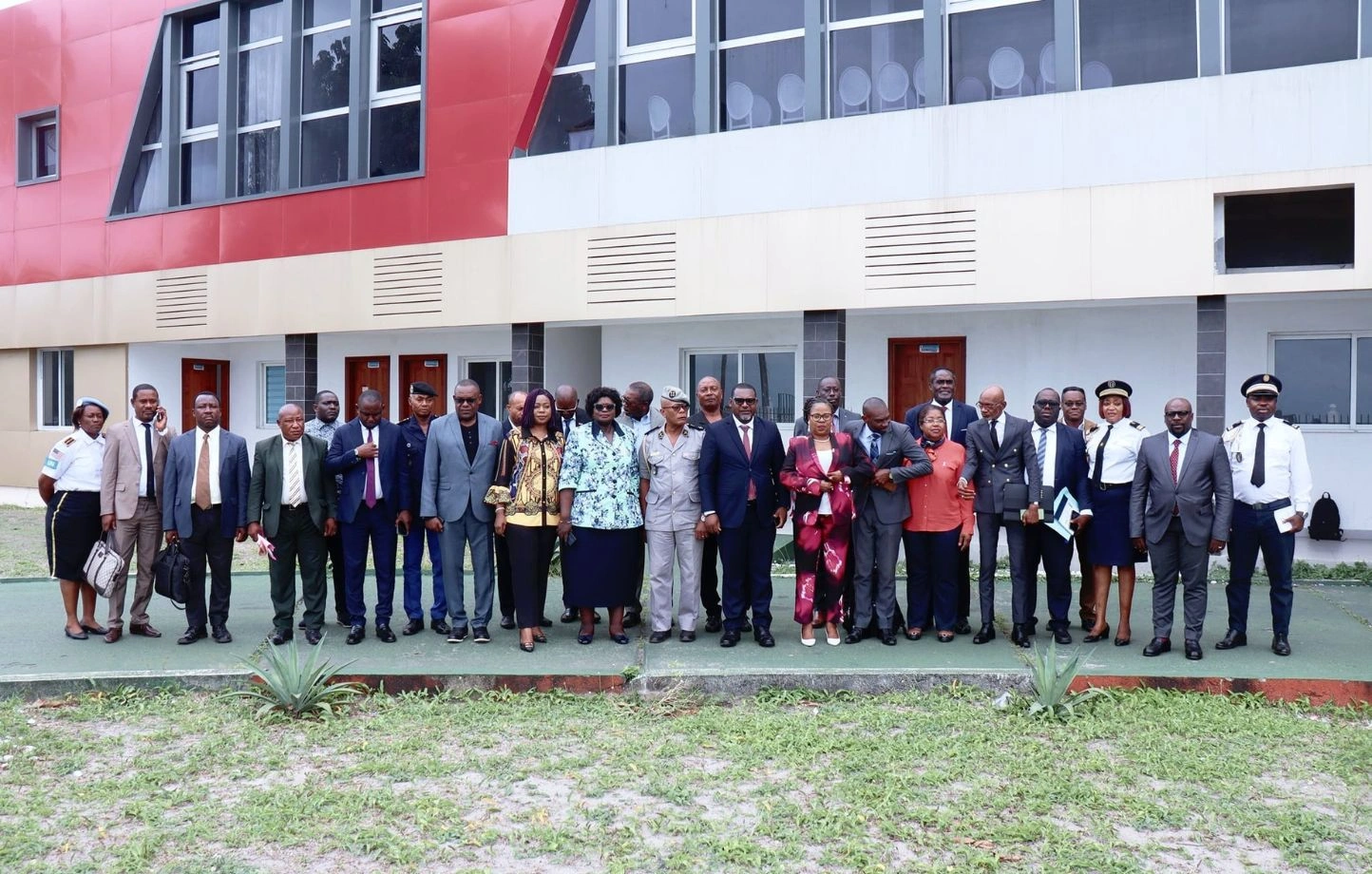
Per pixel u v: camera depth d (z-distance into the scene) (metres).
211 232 15.45
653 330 13.59
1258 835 4.34
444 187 13.60
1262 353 11.12
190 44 16.30
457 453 7.44
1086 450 7.42
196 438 7.39
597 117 12.73
